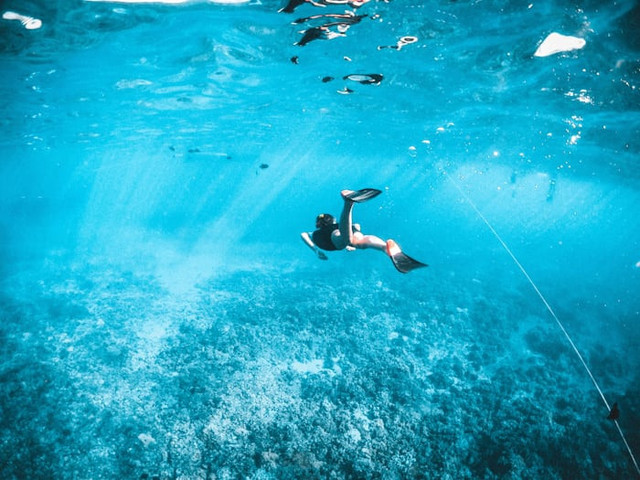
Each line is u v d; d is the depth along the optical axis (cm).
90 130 2141
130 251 2136
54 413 859
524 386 1030
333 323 1308
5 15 754
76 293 1544
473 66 1072
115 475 731
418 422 882
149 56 1045
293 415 888
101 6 758
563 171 2820
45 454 759
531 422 880
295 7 769
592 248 2953
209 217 3500
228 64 1158
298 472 741
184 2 753
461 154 2892
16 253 2106
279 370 1055
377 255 2127
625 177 2409
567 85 1095
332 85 1357
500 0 727
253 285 1656
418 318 1384
